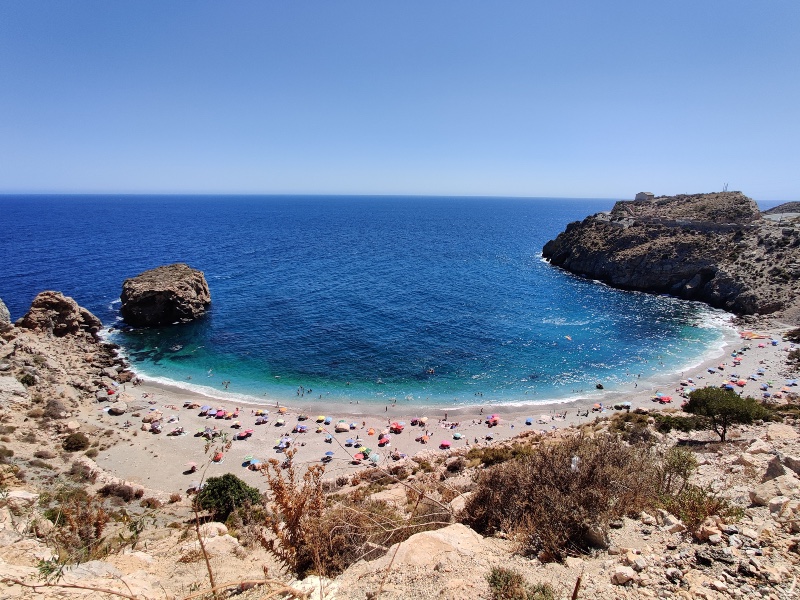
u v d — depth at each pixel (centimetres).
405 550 832
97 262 11425
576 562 782
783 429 2044
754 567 639
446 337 6569
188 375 5378
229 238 17675
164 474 3378
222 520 2034
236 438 4019
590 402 4812
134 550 1150
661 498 1026
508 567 769
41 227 19962
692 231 9725
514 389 5134
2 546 905
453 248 15688
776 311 7062
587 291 9212
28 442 3266
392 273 10994
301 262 12375
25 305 7431
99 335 6425
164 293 6894
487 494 1186
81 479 2900
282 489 752
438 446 4003
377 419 4509
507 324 7131
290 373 5481
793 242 8075
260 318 7331
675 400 4725
